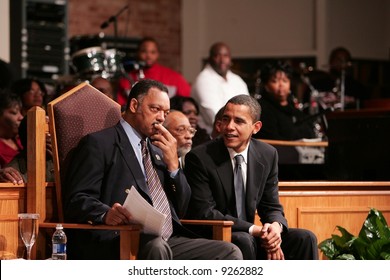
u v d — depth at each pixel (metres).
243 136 9.10
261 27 23.45
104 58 15.04
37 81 12.42
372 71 23.44
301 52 23.08
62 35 18.77
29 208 8.55
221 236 8.62
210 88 15.04
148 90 8.65
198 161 9.15
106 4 22.33
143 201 7.97
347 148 12.35
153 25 23.09
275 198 9.40
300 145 13.06
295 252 9.14
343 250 9.18
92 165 8.35
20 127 9.22
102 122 8.83
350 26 23.30
